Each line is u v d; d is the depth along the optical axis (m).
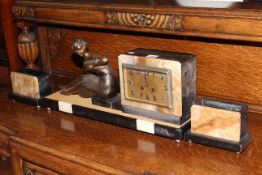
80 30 1.24
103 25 1.08
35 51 1.26
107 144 0.93
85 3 1.11
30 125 1.05
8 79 1.42
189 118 0.94
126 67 0.96
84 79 1.09
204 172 0.79
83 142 0.94
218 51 1.01
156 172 0.80
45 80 1.15
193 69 0.93
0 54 1.43
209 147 0.88
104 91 1.03
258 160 0.82
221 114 0.84
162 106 0.93
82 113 1.05
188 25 0.94
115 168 0.83
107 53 1.21
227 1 1.04
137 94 0.96
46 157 0.93
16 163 1.01
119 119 0.98
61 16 1.16
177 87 0.90
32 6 1.21
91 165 0.86
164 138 0.94
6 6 1.33
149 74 0.93
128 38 1.15
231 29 0.89
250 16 0.85
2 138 1.04
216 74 1.04
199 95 1.08
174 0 1.09
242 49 0.98
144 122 0.94
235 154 0.85
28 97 1.16
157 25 0.99
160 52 0.97
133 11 1.01
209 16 0.91
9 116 1.11
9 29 1.36
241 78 1.00
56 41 1.31
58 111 1.12
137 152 0.88
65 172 0.91
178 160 0.84
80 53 1.04
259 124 0.96
